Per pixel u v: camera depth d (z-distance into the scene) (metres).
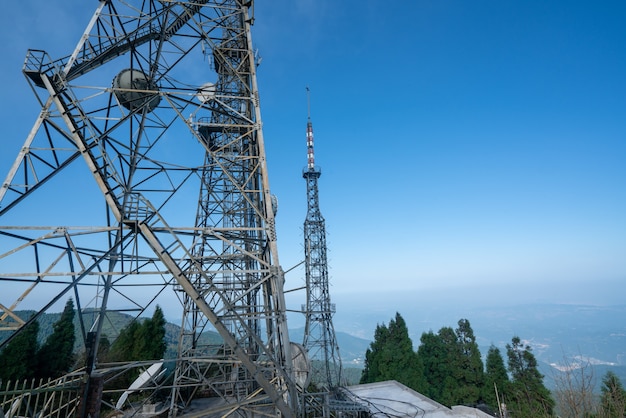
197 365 17.59
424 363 48.09
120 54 12.69
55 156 10.51
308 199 44.22
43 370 29.08
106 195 10.23
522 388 39.19
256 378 9.09
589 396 17.17
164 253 9.50
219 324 9.16
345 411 26.20
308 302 39.69
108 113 12.13
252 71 13.91
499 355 44.31
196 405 16.45
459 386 43.88
